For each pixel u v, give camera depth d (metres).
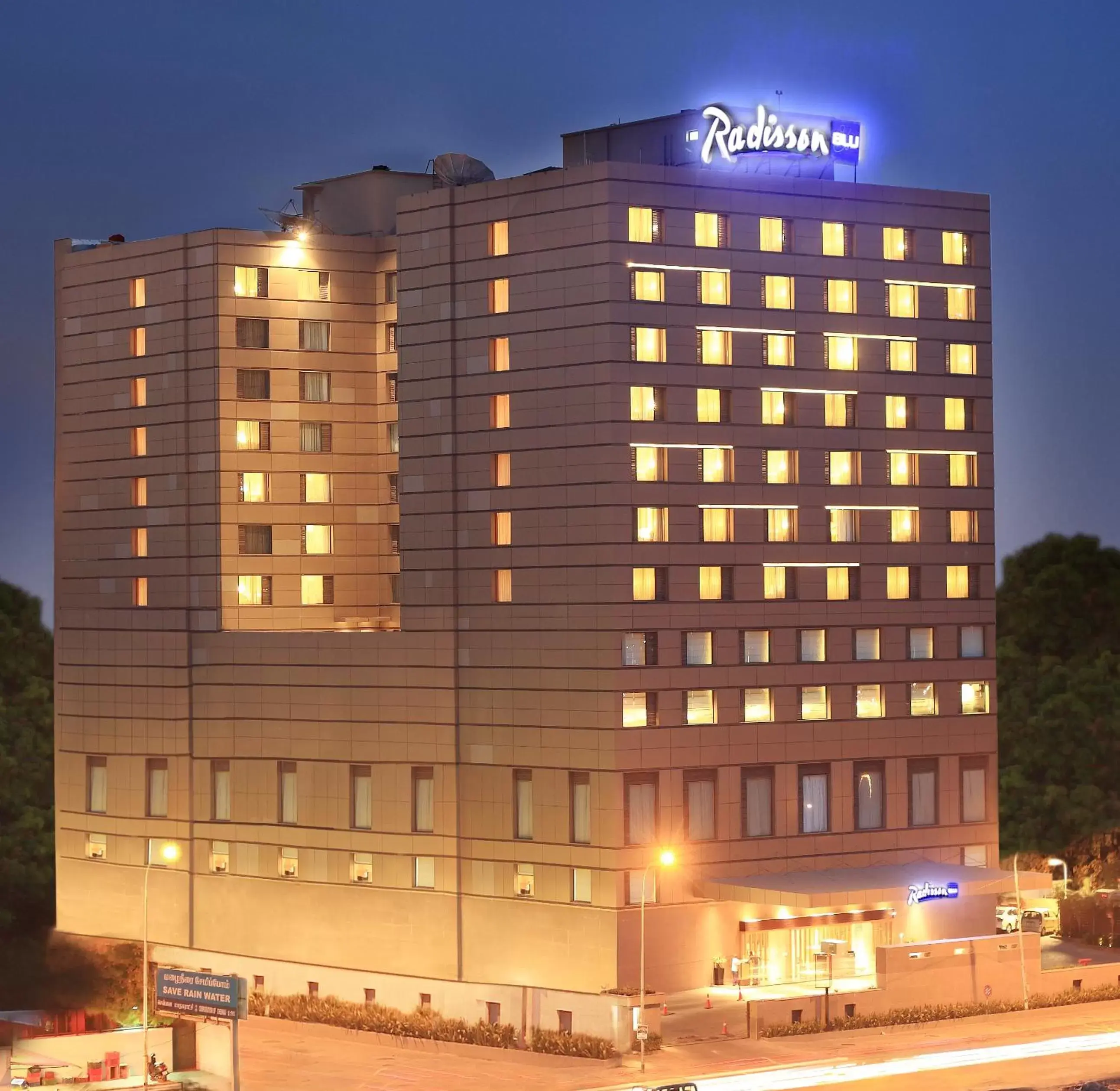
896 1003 127.06
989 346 141.00
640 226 129.00
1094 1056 118.62
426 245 134.50
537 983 128.38
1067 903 152.75
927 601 138.62
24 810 164.50
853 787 135.38
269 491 143.75
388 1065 121.50
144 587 145.25
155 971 142.12
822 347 135.25
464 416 132.88
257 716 139.25
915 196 138.75
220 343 142.75
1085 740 167.38
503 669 130.50
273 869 138.50
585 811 127.19
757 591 132.38
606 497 127.19
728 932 129.75
